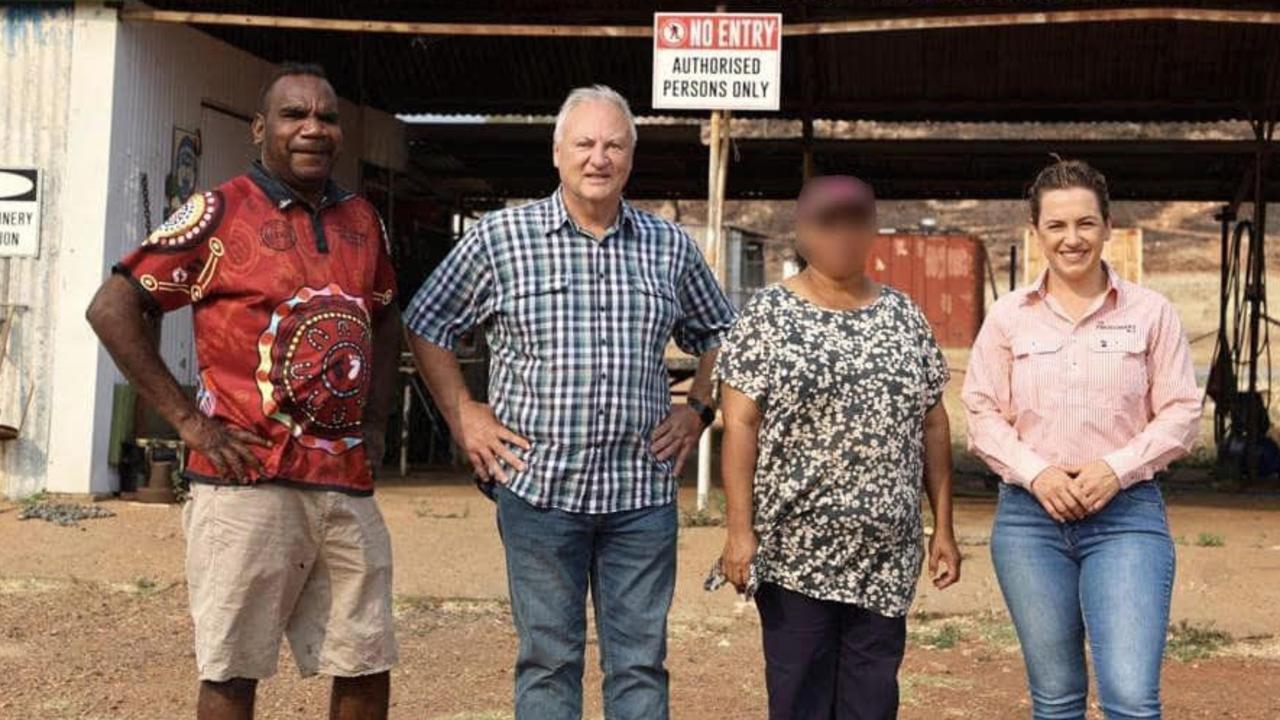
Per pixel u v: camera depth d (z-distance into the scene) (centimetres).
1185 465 1727
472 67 1678
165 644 730
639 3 1384
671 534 474
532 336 462
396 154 1714
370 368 455
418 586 846
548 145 1781
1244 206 4506
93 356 1064
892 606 446
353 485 451
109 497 1082
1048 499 440
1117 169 1780
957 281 3098
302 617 458
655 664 470
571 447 461
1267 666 718
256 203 441
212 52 1227
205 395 446
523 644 466
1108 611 434
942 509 473
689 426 483
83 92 1067
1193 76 1583
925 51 1574
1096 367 447
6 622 763
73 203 1066
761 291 457
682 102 988
